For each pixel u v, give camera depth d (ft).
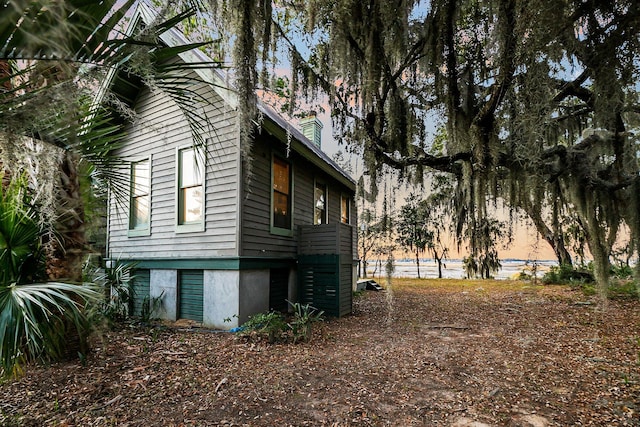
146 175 22.93
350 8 10.46
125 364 12.21
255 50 9.75
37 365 11.37
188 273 21.03
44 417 8.53
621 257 29.86
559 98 11.64
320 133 38.11
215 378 11.16
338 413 8.90
